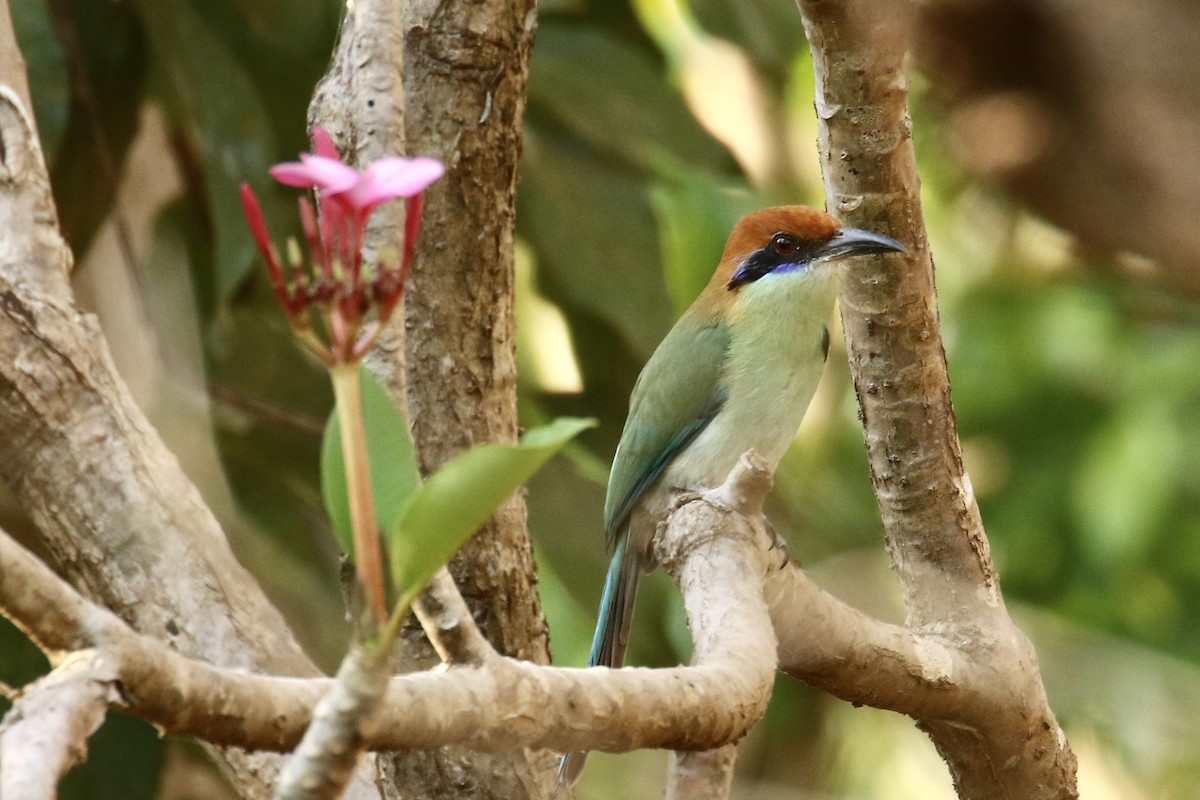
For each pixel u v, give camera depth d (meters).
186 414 10.67
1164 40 2.97
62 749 3.64
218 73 11.21
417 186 3.64
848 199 7.83
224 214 11.02
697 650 5.88
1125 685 18.03
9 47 6.43
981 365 20.11
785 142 15.66
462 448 7.96
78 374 6.25
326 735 3.63
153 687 3.91
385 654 3.64
